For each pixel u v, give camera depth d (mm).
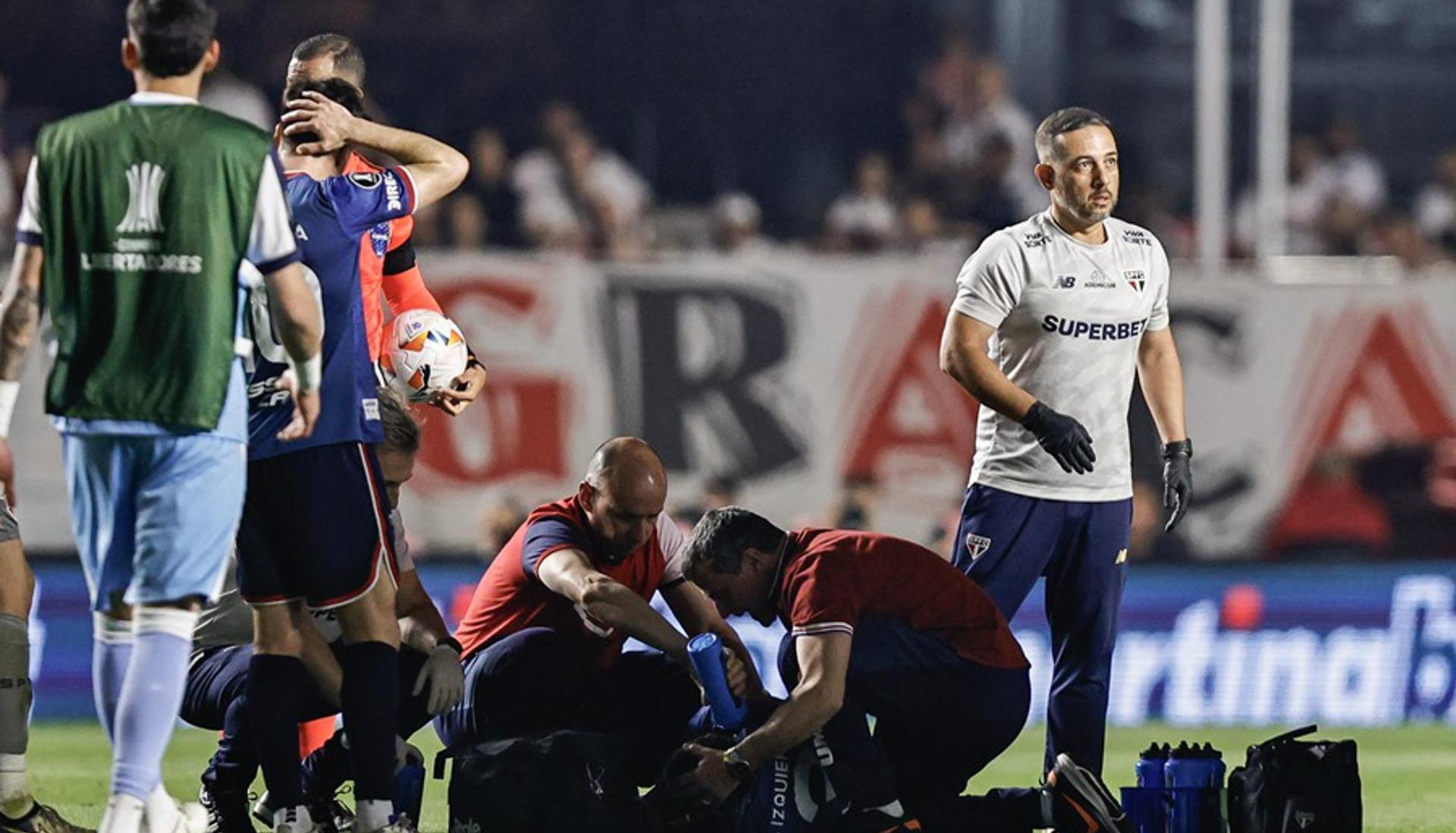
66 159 18000
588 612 21656
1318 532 45281
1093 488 24172
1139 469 44375
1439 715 44250
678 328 44812
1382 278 45812
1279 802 20656
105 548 18281
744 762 20516
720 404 44812
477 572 43375
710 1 61844
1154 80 62938
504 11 61094
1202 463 45250
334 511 19938
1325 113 64188
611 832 20609
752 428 44844
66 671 41594
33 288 18234
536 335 44438
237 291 18078
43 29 57562
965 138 57875
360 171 21781
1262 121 52719
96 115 18125
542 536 22484
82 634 41750
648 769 22953
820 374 44969
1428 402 45812
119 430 17922
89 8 57969
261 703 20219
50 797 27250
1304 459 45531
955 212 54938
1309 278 45656
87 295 18000
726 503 44656
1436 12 64688
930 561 21672
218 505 18172
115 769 17875
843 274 45062
